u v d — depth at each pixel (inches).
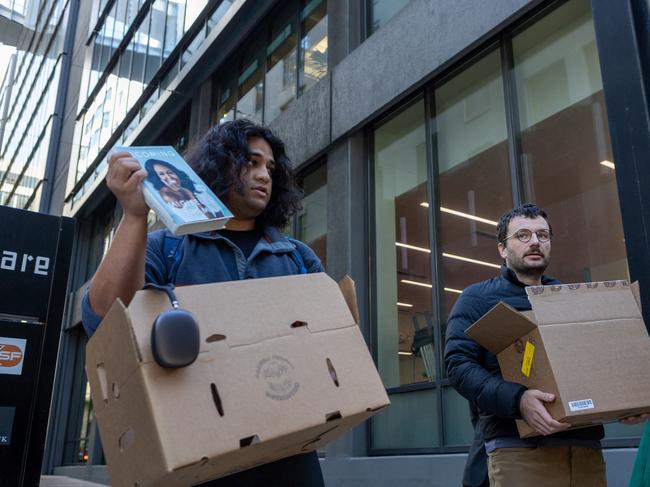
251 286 50.8
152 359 43.6
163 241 63.1
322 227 297.0
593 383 81.3
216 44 439.8
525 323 85.1
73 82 790.5
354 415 49.4
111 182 51.8
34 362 133.4
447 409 210.7
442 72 241.1
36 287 137.1
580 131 184.5
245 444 44.4
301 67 344.8
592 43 185.0
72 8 839.7
